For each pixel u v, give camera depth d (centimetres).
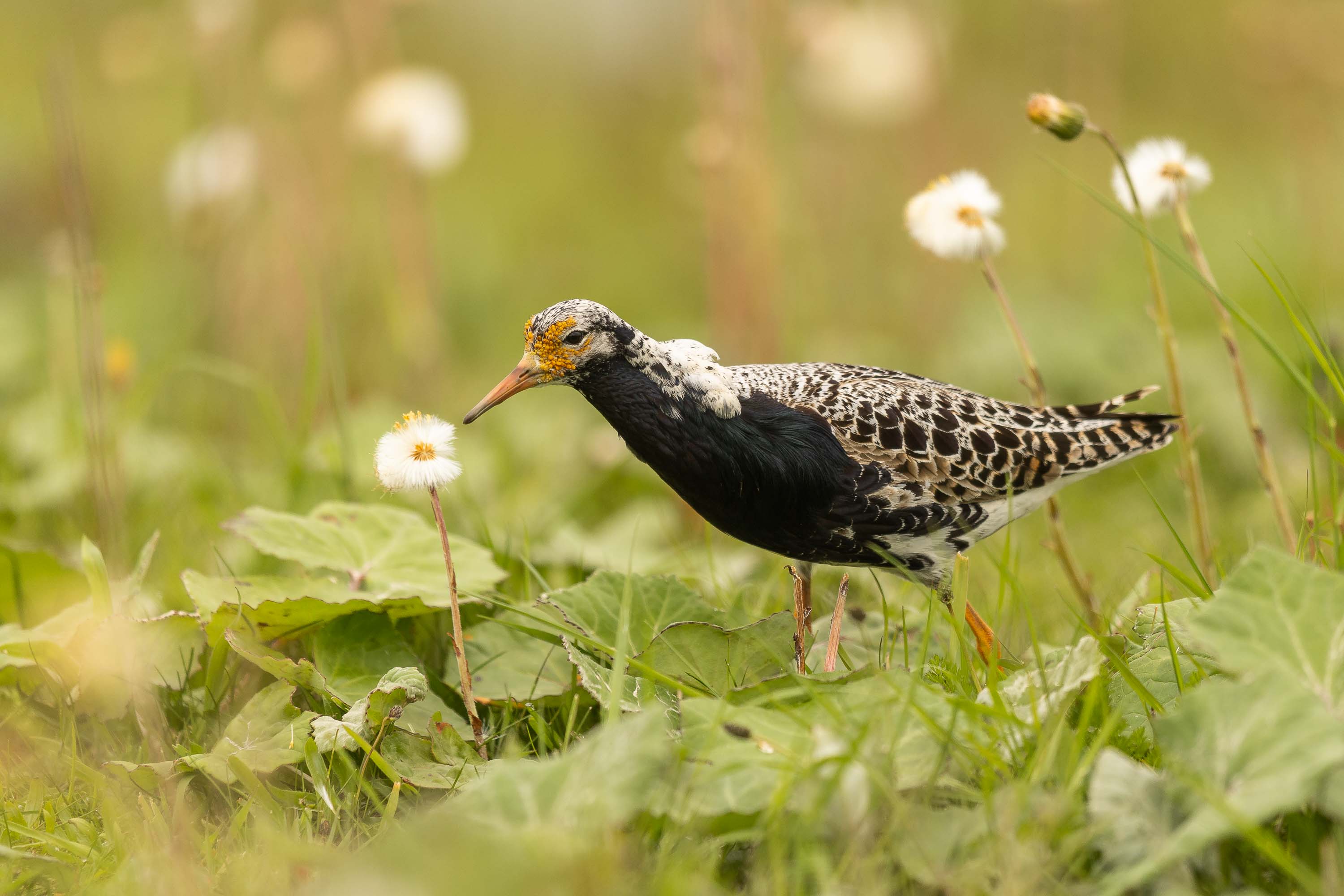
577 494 1266
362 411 1338
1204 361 1504
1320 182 2092
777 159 1752
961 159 1853
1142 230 791
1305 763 518
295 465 1150
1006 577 769
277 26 1527
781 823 563
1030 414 897
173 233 1808
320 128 1517
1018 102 2098
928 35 1577
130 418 1255
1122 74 2511
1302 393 1405
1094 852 551
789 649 735
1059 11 2005
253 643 751
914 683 604
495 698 759
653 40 2673
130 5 2573
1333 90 1977
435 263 1730
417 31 2761
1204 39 2564
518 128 2844
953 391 891
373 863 507
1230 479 1329
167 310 1770
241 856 604
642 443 796
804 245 1811
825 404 832
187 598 996
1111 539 1197
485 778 588
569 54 2853
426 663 836
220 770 657
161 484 1230
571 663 732
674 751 598
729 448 792
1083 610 936
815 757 582
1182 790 543
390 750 680
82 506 1167
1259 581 614
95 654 744
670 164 2180
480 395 1617
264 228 1545
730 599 963
